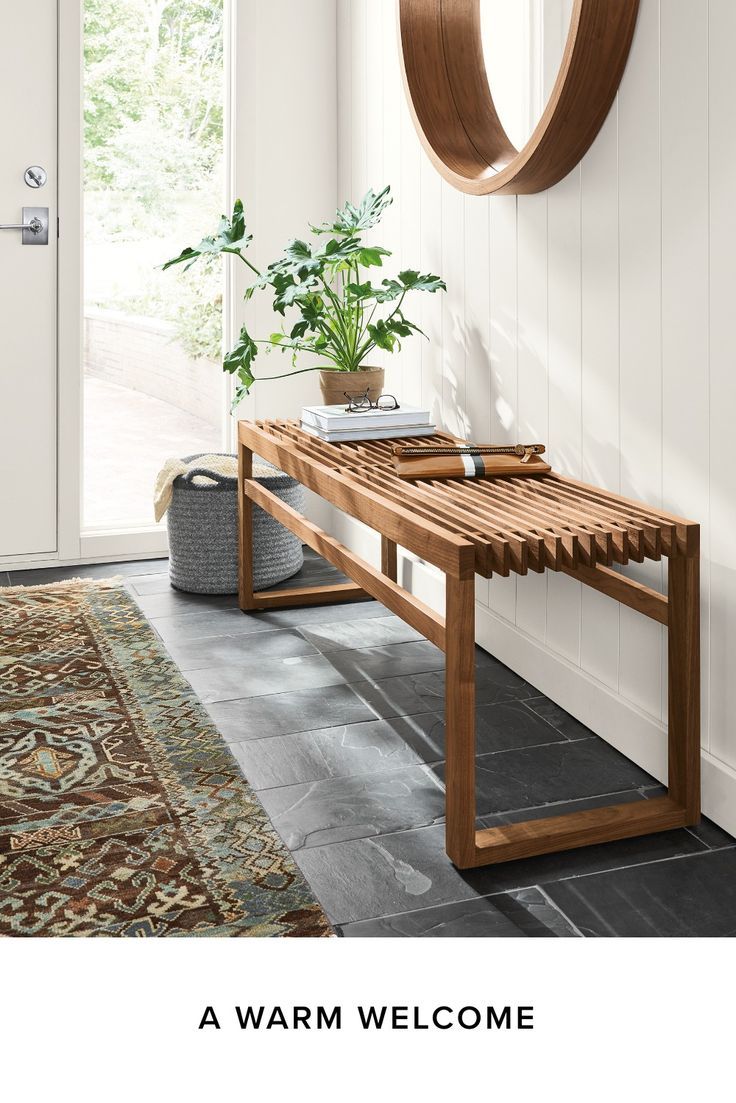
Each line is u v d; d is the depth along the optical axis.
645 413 1.98
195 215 3.50
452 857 1.72
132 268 3.44
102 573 3.40
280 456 2.55
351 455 2.39
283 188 3.54
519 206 2.38
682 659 1.81
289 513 2.60
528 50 2.42
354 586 3.15
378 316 3.27
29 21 3.17
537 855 1.75
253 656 2.66
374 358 3.34
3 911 1.55
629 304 2.00
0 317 3.29
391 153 3.10
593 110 2.01
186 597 3.15
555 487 2.11
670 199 1.86
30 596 3.11
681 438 1.88
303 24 3.48
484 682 2.50
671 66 1.83
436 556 1.72
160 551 3.58
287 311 3.60
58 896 1.59
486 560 1.67
